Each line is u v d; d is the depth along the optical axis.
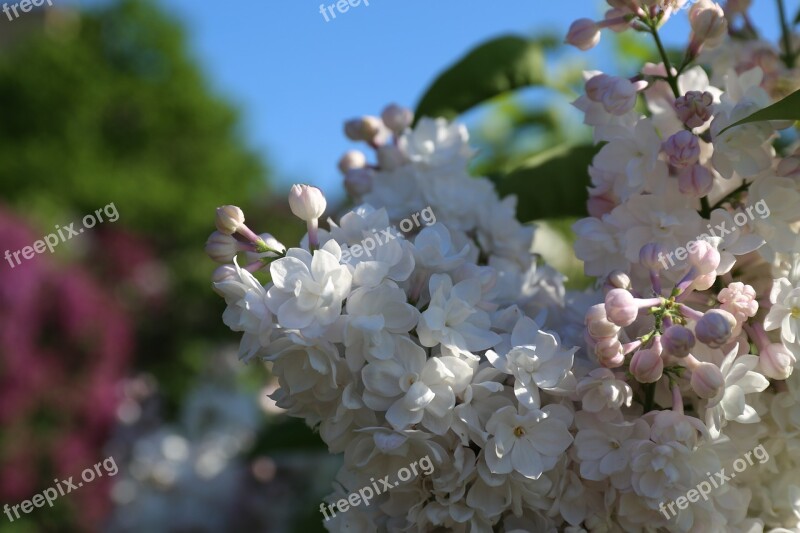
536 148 0.71
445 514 0.32
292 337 0.31
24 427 1.12
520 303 0.37
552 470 0.32
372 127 0.44
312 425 0.34
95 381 1.17
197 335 1.77
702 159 0.35
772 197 0.33
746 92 0.34
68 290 1.18
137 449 1.02
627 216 0.34
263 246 0.34
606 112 0.35
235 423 1.02
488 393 0.32
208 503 0.96
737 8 0.40
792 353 0.33
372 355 0.31
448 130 0.43
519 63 0.47
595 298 0.35
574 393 0.32
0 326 1.13
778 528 0.33
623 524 0.32
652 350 0.31
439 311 0.32
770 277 0.34
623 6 0.35
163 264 1.98
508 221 0.41
